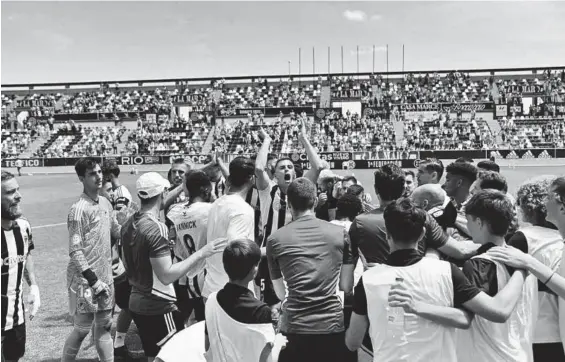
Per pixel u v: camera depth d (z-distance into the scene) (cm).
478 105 5256
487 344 332
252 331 357
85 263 517
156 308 475
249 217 498
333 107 5788
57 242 1498
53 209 2311
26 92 6538
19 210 482
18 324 495
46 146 5228
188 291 565
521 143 4384
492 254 339
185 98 6184
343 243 429
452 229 510
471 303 314
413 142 4522
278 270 446
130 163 4766
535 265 332
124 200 686
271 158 834
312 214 450
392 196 438
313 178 645
